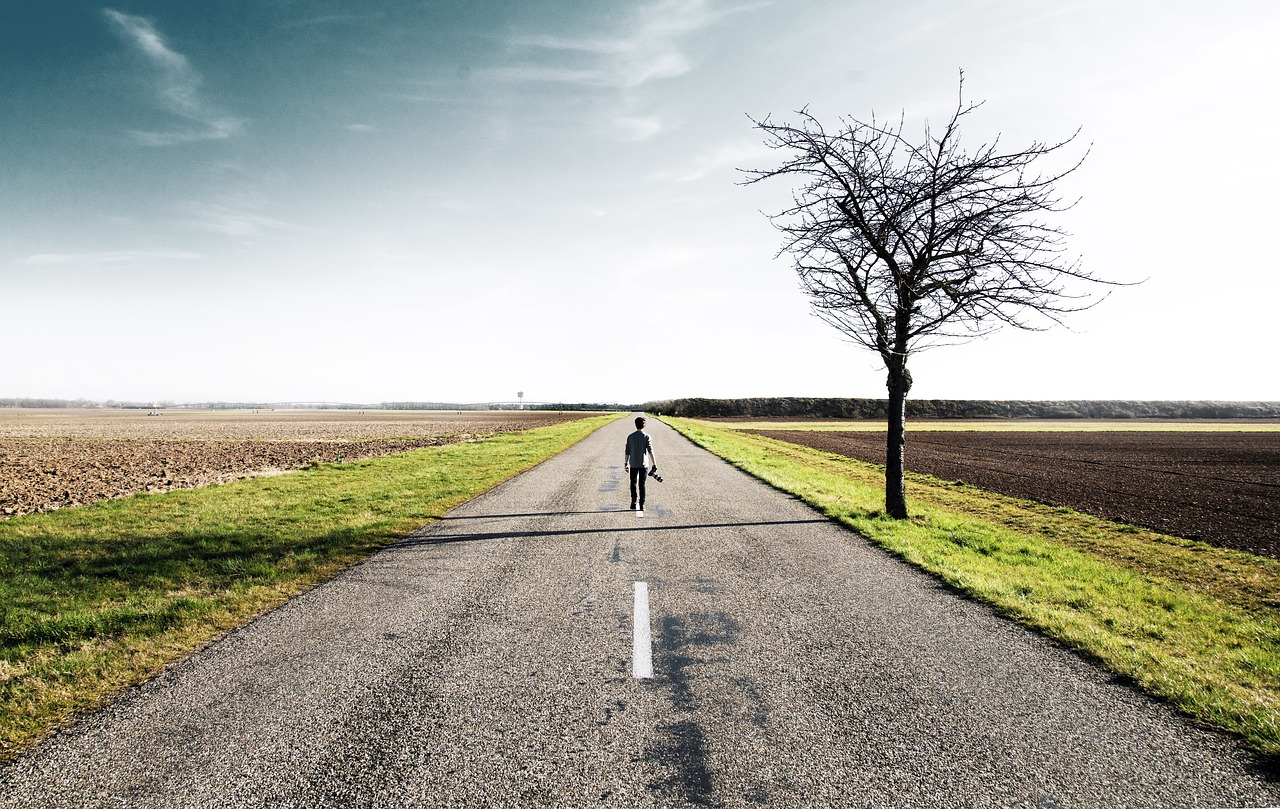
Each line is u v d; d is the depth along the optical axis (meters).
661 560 7.08
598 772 2.92
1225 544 9.73
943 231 9.70
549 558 7.16
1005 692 3.79
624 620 5.07
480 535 8.40
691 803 2.69
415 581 6.21
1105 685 3.90
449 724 3.35
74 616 5.02
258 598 5.62
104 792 2.78
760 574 6.51
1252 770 2.97
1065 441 44.28
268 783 2.83
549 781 2.85
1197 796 2.77
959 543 8.27
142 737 3.22
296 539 7.92
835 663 4.21
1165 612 5.57
